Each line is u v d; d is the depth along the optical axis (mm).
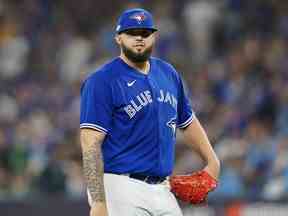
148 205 19000
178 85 20312
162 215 19156
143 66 19641
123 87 19219
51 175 40562
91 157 18828
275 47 52500
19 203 35812
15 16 58844
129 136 19172
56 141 45469
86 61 55312
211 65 52531
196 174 20531
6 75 54906
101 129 19000
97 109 19047
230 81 49656
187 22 55938
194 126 20656
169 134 19594
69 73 54625
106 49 56094
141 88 19312
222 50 54469
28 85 53281
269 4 56094
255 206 34656
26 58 56312
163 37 54844
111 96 19141
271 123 45250
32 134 46031
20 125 47562
